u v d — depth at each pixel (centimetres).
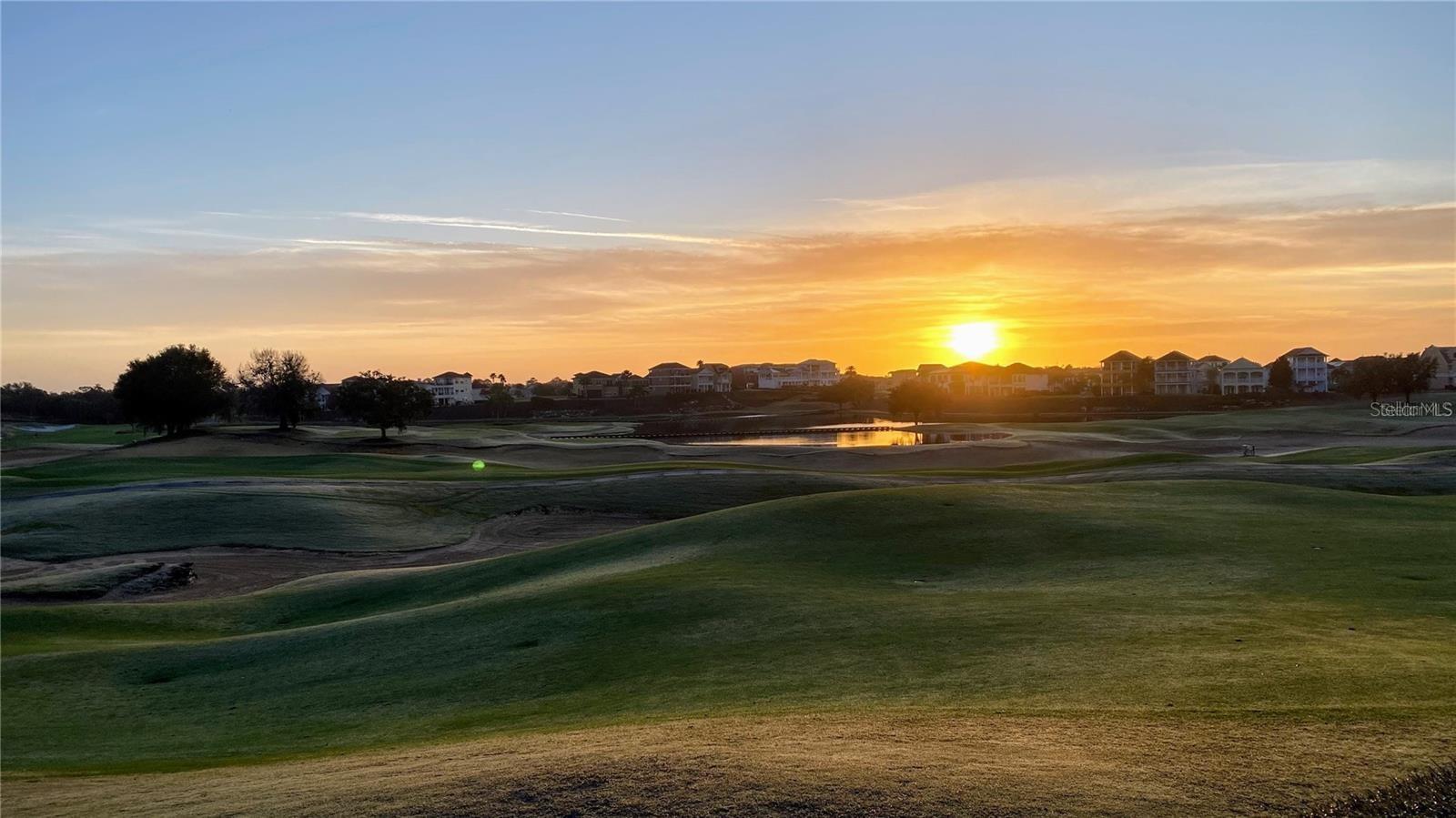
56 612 3688
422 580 3944
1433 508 3638
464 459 10312
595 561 3634
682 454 11031
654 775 1091
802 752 1172
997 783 1022
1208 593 2245
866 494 3962
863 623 2155
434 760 1372
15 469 8656
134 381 12950
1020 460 10206
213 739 2053
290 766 1580
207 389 13338
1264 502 3791
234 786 1405
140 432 16812
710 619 2362
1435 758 1052
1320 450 8800
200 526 5638
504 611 2786
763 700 1652
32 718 2331
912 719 1362
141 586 4566
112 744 2089
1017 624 2014
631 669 2056
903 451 10788
